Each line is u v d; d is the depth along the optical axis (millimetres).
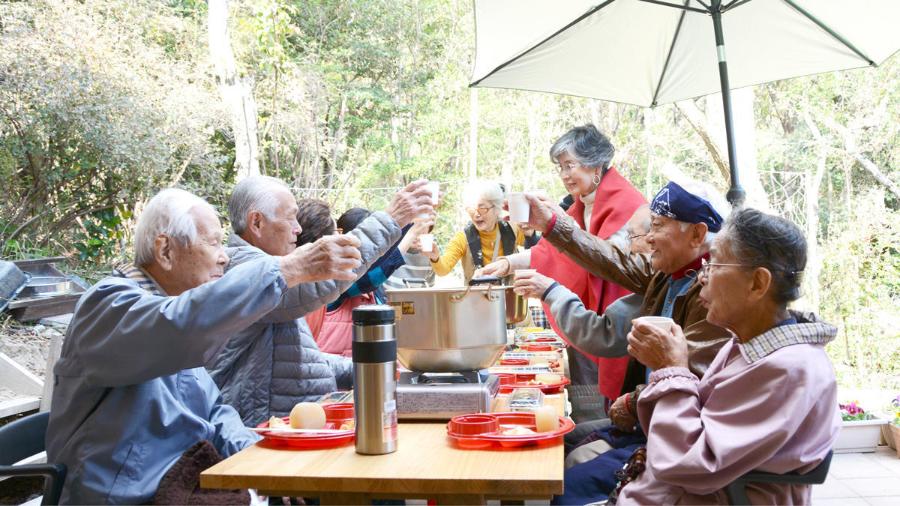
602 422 2480
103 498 1779
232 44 15438
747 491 1577
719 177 15992
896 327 7918
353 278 1892
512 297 2779
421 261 4703
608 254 2596
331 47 21359
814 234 10102
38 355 5016
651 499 1682
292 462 1543
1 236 7945
